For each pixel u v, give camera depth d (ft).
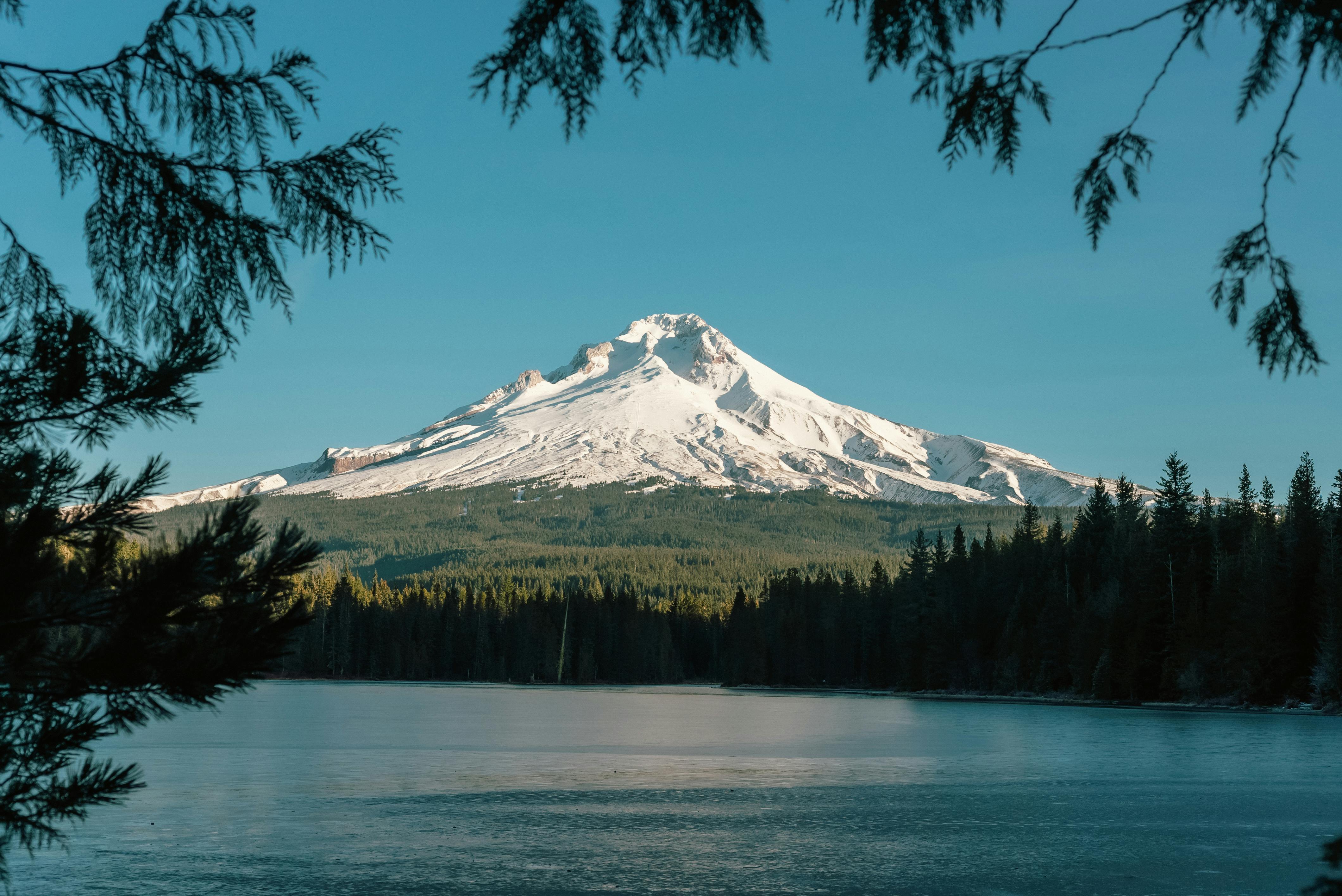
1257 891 77.56
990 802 120.47
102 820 103.86
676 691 557.33
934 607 483.51
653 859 86.99
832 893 76.48
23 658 19.21
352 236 22.16
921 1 20.29
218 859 85.66
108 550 19.74
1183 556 370.53
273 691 483.10
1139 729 238.68
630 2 20.13
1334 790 132.26
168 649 20.11
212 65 20.31
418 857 87.10
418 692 491.72
